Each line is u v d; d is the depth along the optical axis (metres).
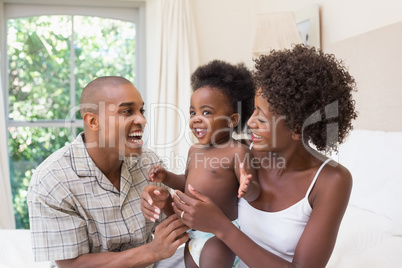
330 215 0.90
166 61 3.53
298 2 2.98
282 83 0.91
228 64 1.23
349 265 1.25
